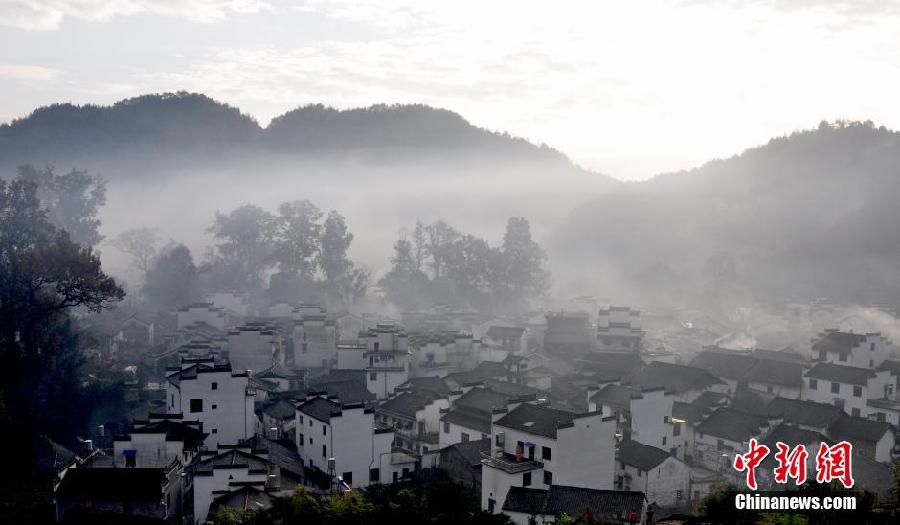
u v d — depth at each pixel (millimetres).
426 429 87750
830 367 102625
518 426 66562
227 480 59625
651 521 54062
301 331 121250
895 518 42875
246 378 79750
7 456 70250
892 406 94438
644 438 83000
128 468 58094
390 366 106938
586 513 49500
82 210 142875
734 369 109125
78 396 88625
